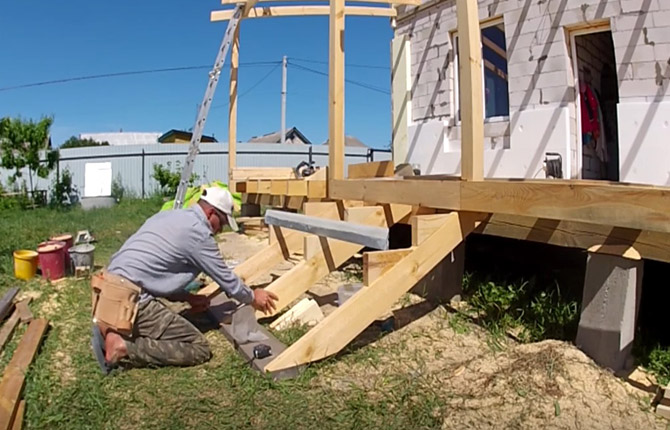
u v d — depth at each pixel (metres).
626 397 2.47
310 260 3.61
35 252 5.44
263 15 6.84
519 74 5.82
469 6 3.15
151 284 2.92
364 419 2.34
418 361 3.01
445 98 6.80
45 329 3.59
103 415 2.41
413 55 7.33
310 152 18.86
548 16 5.50
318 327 2.87
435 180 3.52
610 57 6.27
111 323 2.79
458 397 2.54
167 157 18.19
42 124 15.16
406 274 3.06
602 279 2.71
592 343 2.76
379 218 3.93
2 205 14.42
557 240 3.09
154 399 2.57
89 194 17.09
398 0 6.36
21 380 2.70
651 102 4.75
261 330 3.36
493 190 3.08
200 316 3.77
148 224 3.06
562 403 2.41
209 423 2.34
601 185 2.62
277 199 7.24
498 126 6.13
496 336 3.33
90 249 5.33
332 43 4.57
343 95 4.62
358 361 2.99
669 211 2.29
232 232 8.29
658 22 4.66
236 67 7.38
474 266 4.68
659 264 3.65
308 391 2.63
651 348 2.98
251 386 2.65
